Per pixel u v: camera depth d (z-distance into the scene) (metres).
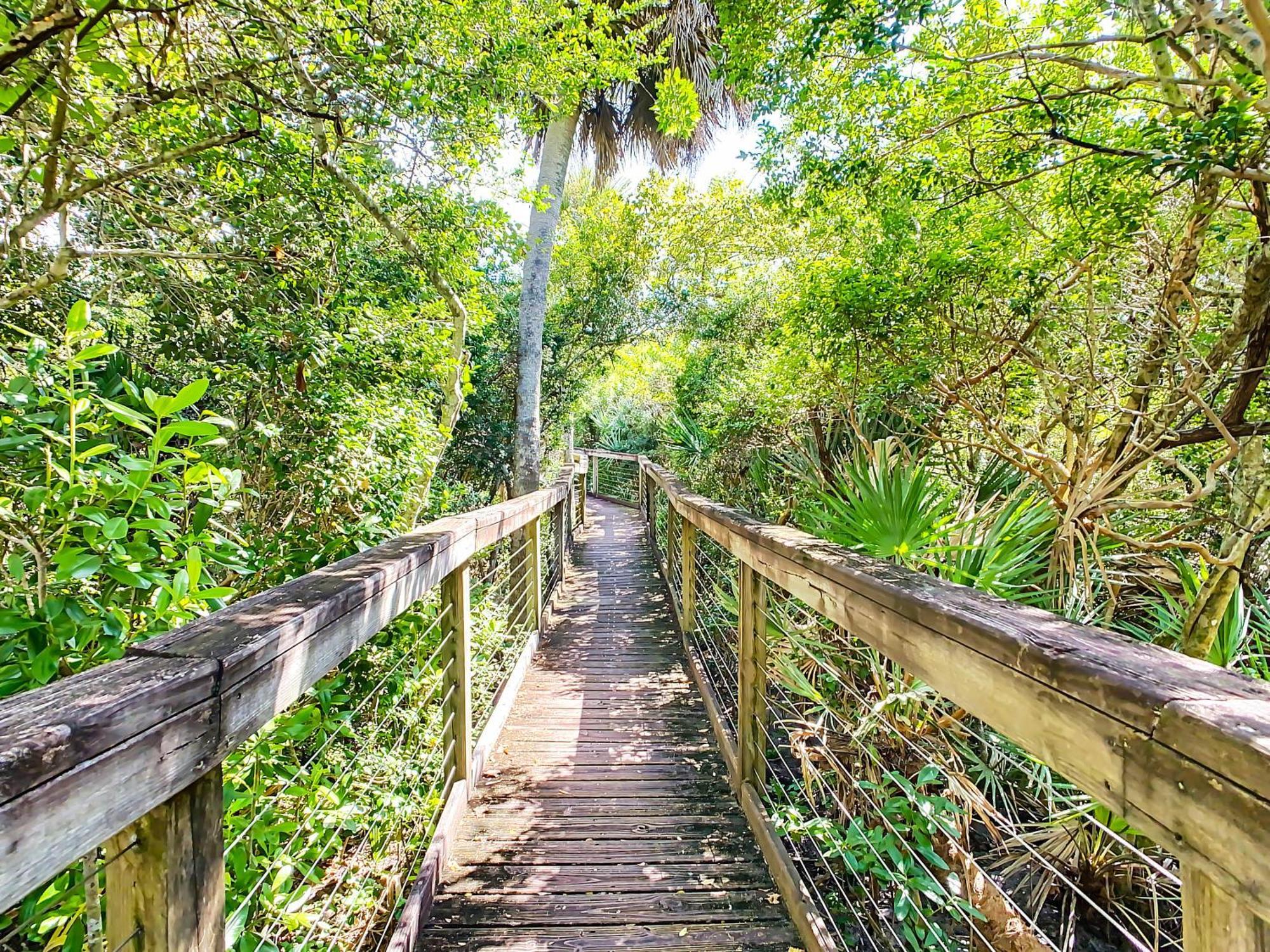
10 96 1.40
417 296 3.10
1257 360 1.70
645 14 5.26
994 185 2.00
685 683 3.25
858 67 2.05
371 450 2.28
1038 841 1.71
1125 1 1.68
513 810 2.09
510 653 3.21
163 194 2.04
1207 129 1.40
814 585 1.43
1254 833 0.48
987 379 2.47
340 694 1.67
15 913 0.92
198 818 0.74
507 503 2.97
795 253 4.38
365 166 2.32
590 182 7.87
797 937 1.55
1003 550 1.91
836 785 2.03
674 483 4.46
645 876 1.77
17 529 1.11
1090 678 0.64
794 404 3.46
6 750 0.49
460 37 2.17
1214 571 1.64
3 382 1.37
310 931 1.35
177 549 1.32
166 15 1.61
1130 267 2.07
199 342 2.18
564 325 6.90
